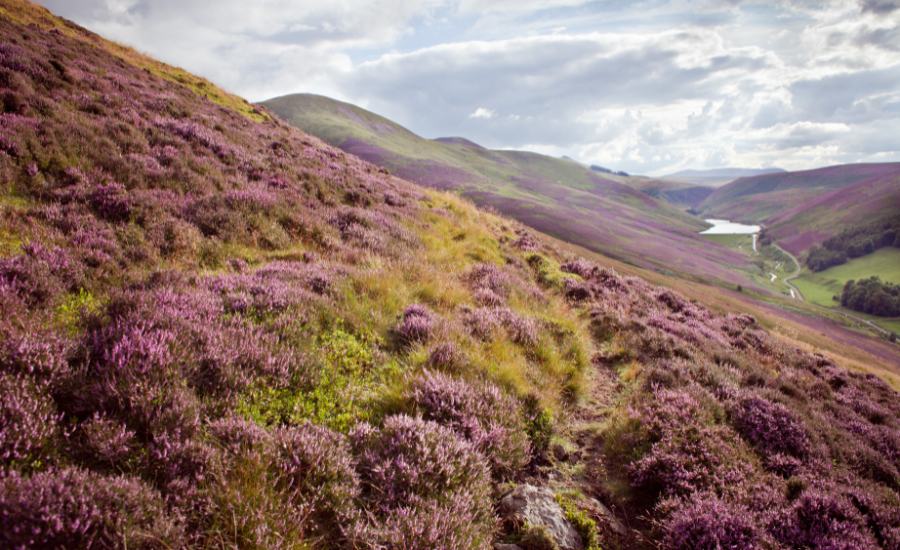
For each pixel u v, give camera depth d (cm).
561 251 1988
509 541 381
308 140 2834
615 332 1052
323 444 377
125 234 787
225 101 2861
